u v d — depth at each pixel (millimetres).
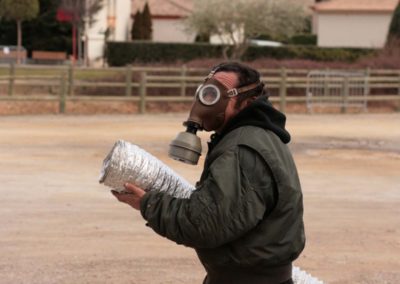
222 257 3857
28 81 30328
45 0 62062
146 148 18984
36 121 25094
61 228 10430
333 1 63656
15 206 11789
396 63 36906
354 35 61750
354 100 32125
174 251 9398
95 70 29906
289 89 33156
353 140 21984
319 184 14508
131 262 8828
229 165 3754
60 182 13961
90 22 56219
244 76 3967
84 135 21391
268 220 3828
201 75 31891
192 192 3930
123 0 63562
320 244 9852
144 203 3881
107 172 3936
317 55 49094
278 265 3908
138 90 30984
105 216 11250
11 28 62562
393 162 17734
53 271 8383
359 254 9430
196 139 4000
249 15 52812
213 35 58094
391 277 8492
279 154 3865
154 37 68562
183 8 68875
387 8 60875
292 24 54969
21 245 9469
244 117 3936
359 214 11812
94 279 8109
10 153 17453
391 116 30750
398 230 10781
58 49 62406
